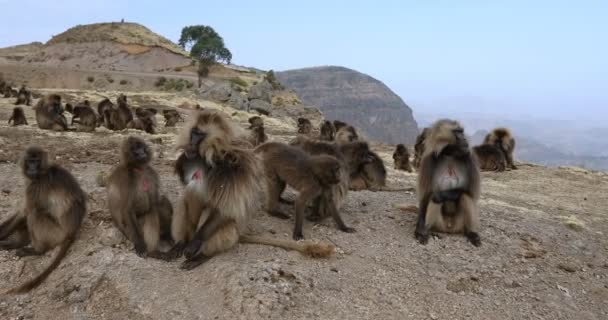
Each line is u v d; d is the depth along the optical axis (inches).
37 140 247.1
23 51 2000.5
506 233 142.8
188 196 110.4
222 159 106.6
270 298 99.1
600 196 224.2
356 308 103.3
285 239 125.8
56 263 113.0
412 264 121.0
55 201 114.1
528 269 127.0
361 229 136.4
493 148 283.7
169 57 1708.9
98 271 108.4
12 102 498.9
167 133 341.1
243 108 842.8
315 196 129.3
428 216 134.0
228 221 110.0
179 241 115.2
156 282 105.3
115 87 1217.4
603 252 144.9
